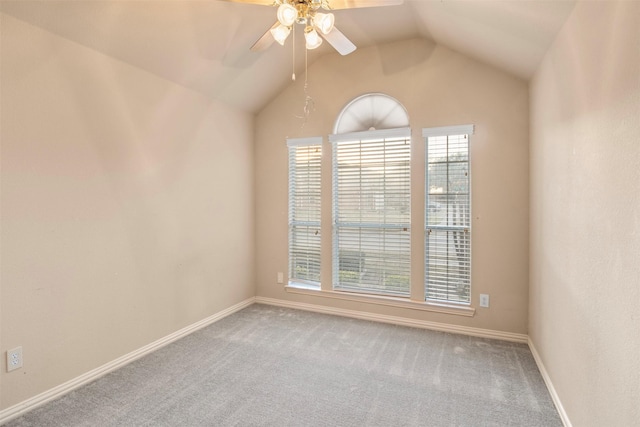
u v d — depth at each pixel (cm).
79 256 230
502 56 271
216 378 239
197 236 328
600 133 145
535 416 196
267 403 209
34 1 192
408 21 298
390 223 347
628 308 119
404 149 338
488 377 238
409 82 331
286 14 182
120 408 204
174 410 202
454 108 315
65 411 201
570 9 174
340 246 371
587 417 158
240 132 383
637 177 113
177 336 305
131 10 222
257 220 407
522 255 296
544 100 236
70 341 225
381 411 201
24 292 201
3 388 192
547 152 230
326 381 234
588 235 158
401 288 346
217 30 270
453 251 322
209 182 341
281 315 366
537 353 259
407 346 289
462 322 317
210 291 343
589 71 156
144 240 276
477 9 219
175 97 301
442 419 193
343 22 300
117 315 255
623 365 123
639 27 112
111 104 248
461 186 318
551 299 221
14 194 196
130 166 264
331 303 372
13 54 194
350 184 363
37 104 205
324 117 369
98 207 242
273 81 368
